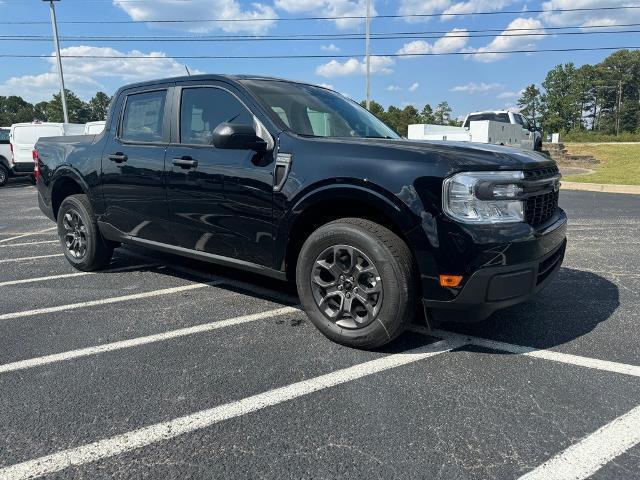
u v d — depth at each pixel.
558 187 3.52
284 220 3.36
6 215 9.90
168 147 4.08
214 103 3.90
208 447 2.24
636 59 98.44
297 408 2.55
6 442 2.28
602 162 21.61
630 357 3.11
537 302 4.16
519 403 2.58
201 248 4.01
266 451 2.21
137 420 2.45
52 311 4.03
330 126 3.85
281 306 4.13
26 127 16.91
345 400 2.62
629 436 2.29
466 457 2.15
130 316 3.91
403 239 3.05
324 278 3.38
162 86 4.28
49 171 5.29
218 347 3.31
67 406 2.58
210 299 4.32
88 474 2.06
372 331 3.11
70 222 5.26
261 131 3.54
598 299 4.21
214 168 3.70
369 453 2.19
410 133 16.95
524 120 20.47
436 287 2.91
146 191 4.25
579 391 2.70
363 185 3.02
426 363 3.05
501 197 2.84
